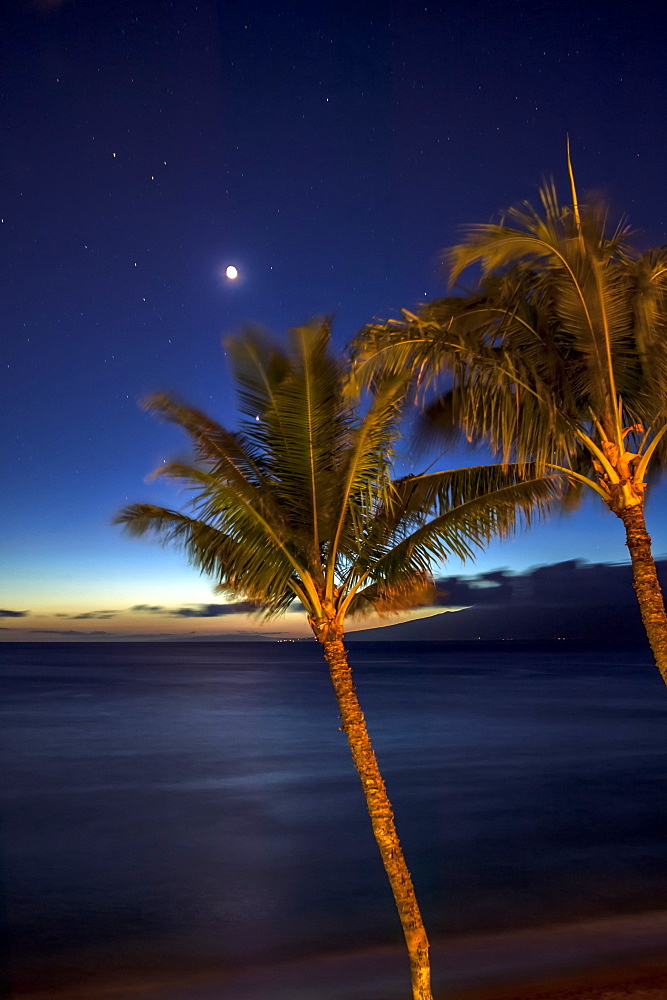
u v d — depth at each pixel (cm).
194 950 1339
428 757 3528
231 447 841
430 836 2133
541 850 1983
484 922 1452
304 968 1242
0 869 1845
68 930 1446
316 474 852
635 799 2609
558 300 925
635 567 951
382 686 8150
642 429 991
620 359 954
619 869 1808
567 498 1114
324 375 802
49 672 11225
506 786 2850
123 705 6094
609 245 905
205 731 4481
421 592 937
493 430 935
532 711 5444
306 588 905
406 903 875
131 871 1827
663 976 1100
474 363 910
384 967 1235
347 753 3675
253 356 802
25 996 1148
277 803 2583
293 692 7494
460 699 6450
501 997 1053
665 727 4522
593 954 1238
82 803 2586
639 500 957
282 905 1583
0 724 4828
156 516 889
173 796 2697
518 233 870
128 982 1197
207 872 1819
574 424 970
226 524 872
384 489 882
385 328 905
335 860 1919
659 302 882
